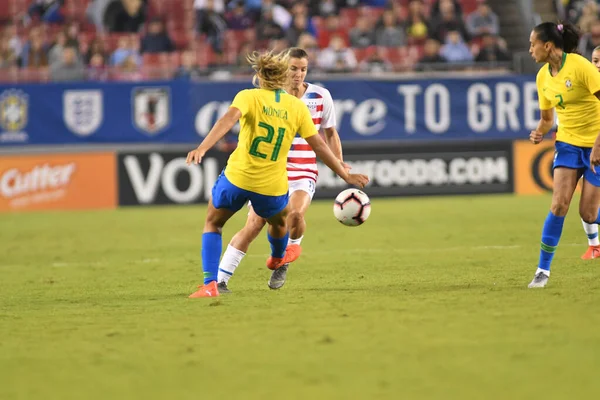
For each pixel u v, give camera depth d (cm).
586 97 2848
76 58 7938
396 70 7562
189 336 2195
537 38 2886
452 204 6612
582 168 2894
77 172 7206
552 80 2906
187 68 7581
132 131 7212
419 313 2402
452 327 2194
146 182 7225
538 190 7300
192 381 1759
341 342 2061
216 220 2848
